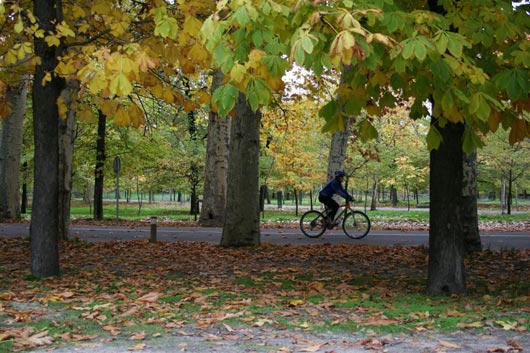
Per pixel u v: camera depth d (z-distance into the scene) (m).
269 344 4.92
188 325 5.66
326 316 6.07
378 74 5.63
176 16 7.41
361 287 8.02
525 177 39.19
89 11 8.74
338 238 16.38
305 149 34.84
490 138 27.12
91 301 6.75
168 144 33.50
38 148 8.45
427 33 5.12
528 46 5.39
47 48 8.23
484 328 5.47
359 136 6.04
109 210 44.00
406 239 16.14
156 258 11.27
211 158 21.30
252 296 7.29
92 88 5.36
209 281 8.54
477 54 6.29
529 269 9.88
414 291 7.74
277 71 4.73
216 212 21.38
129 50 5.73
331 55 4.11
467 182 11.90
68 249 12.41
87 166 32.22
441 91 5.29
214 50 4.74
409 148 38.22
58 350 4.71
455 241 7.30
